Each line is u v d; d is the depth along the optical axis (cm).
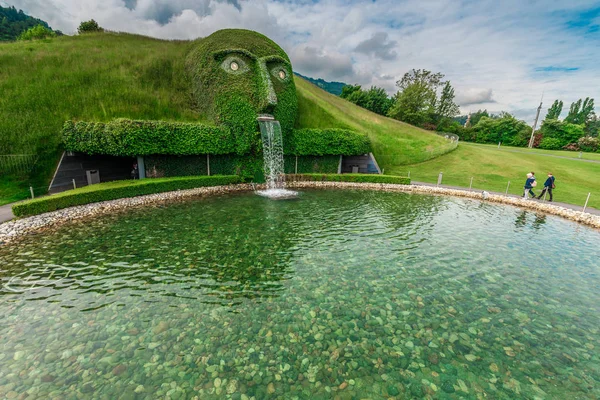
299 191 2427
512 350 623
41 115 1917
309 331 659
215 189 2300
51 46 2777
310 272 954
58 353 568
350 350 604
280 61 2631
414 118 6506
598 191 2323
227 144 2441
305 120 3325
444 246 1226
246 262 1018
